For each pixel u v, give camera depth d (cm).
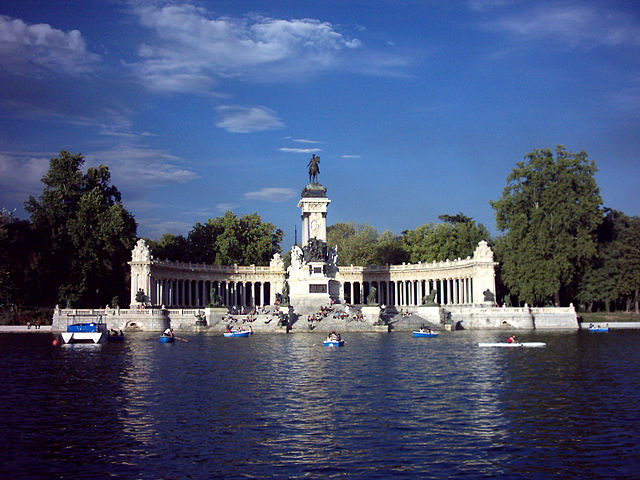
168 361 7406
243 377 6131
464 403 4847
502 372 6388
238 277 17762
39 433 4009
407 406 4747
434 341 10025
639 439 3838
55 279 14212
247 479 3192
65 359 7638
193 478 3206
